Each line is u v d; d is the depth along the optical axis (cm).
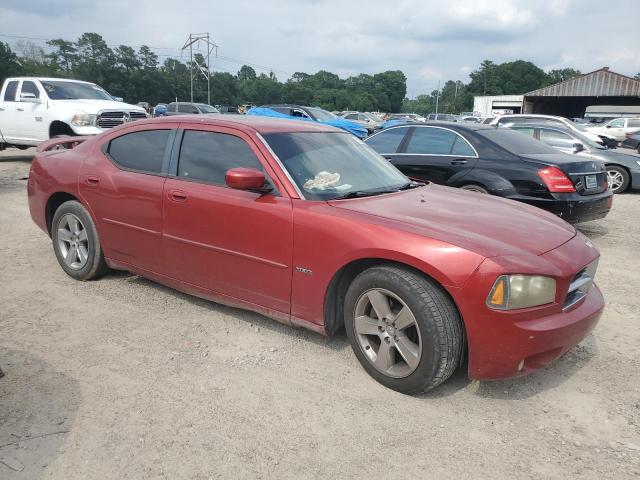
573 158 662
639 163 1098
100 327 390
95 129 1187
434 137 729
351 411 292
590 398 311
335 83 14400
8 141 1295
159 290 465
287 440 266
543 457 259
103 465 245
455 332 288
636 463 255
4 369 327
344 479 240
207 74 7138
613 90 4859
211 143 393
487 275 274
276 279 348
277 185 351
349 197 359
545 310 283
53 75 9319
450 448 263
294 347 365
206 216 374
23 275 497
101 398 298
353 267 329
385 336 311
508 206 380
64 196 489
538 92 5262
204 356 350
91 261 466
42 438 262
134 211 420
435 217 328
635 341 388
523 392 316
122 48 11075
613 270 560
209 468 245
